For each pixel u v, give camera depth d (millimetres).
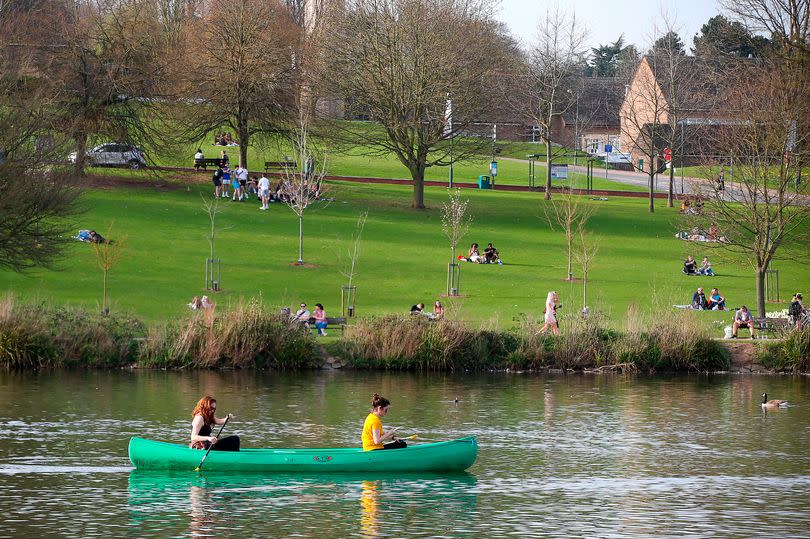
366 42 168625
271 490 52500
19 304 95000
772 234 123625
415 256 140375
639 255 148500
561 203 184000
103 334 91625
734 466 58594
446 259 140000
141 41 167500
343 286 112688
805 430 68688
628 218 175375
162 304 110438
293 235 147375
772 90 126438
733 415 74062
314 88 172500
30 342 89500
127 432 64938
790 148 122500
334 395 80000
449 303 116500
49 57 154500
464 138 181750
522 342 95500
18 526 45750
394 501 50594
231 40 174250
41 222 115438
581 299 120250
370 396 79875
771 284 131750
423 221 162750
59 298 110375
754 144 120812
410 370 93688
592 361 95312
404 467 56031
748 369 95750
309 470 55594
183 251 134500
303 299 117250
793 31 158125
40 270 120812
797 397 81812
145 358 90938
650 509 49469
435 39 166625
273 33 181500
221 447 55844
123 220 146000
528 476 55844
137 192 163875
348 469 55625
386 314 106750
